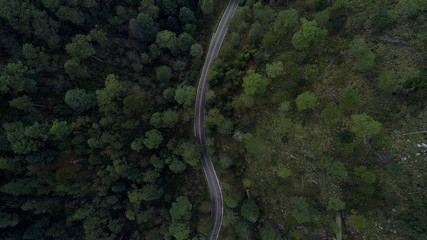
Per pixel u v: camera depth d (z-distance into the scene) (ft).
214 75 227.20
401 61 162.81
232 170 230.48
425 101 151.64
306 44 179.32
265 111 210.38
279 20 195.00
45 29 186.70
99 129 200.34
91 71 212.02
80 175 196.03
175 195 243.60
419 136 152.87
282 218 204.95
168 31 230.68
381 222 158.81
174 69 248.73
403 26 166.71
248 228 209.67
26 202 184.85
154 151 231.91
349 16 184.96
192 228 233.55
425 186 148.66
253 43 218.38
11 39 179.42
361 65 163.53
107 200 208.95
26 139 171.32
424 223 142.20
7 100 178.70
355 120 153.38
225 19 266.36
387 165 154.20
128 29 233.76
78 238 208.13
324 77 186.29
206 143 239.09
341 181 174.70
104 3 218.38
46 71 193.57
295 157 194.59
